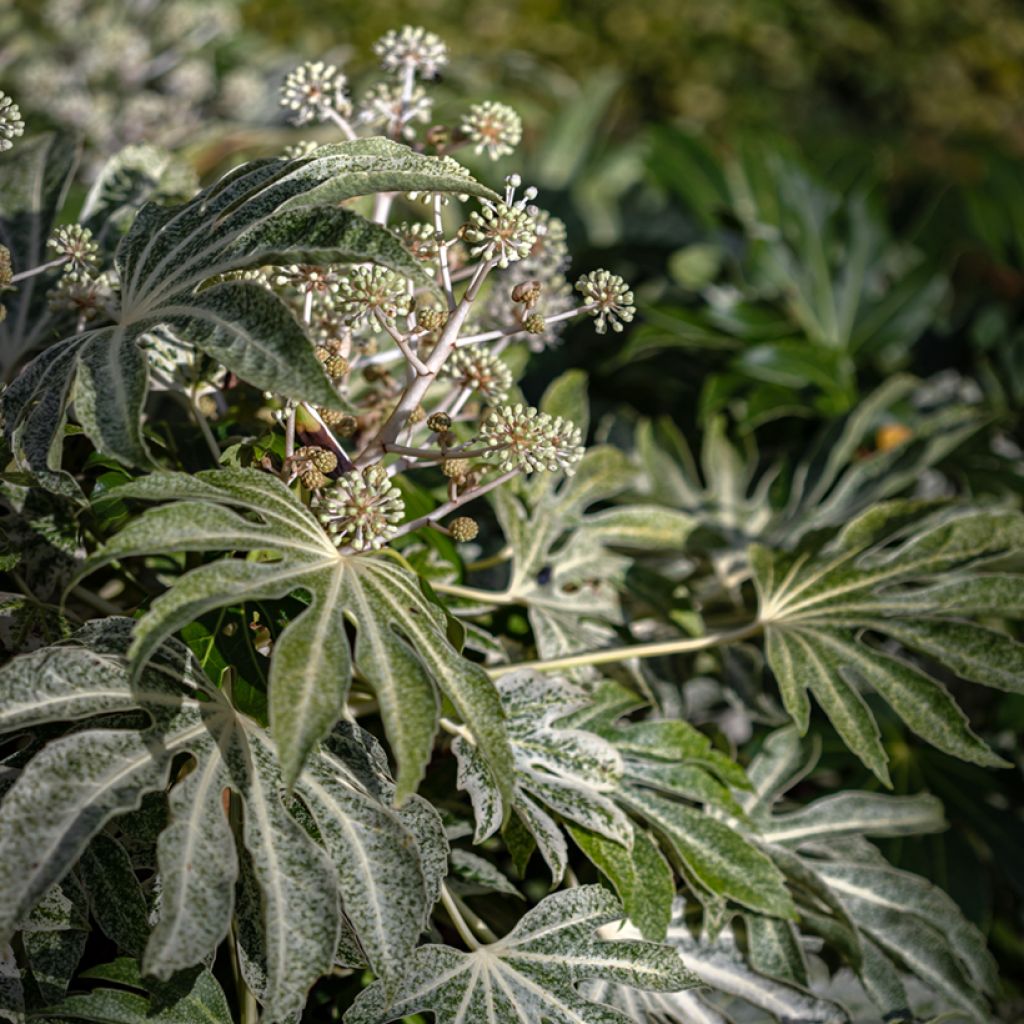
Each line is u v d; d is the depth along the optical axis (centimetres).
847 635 97
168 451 92
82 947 81
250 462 87
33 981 82
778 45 354
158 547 78
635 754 94
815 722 117
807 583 99
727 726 121
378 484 83
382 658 78
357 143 83
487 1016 83
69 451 93
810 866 103
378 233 78
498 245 83
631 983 86
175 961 73
